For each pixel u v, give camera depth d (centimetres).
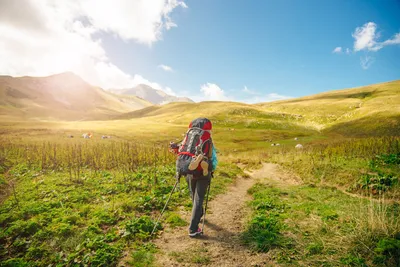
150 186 919
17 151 1950
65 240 512
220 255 463
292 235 516
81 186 929
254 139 7319
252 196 938
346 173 1063
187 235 559
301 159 1630
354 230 458
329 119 11738
